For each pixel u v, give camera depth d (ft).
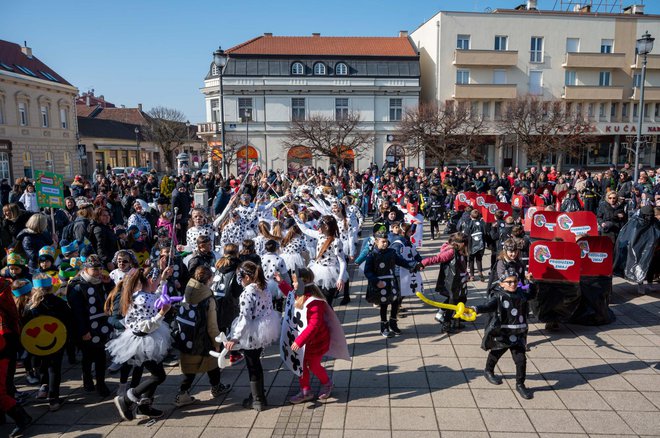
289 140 124.36
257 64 124.88
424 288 31.63
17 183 41.32
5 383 15.64
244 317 15.92
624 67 133.69
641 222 27.43
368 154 127.95
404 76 126.41
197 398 17.61
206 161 144.36
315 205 35.42
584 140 116.98
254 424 15.70
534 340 22.11
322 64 125.80
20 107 120.88
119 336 16.10
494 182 65.51
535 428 14.92
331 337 17.20
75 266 22.22
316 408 16.56
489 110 130.11
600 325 23.65
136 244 27.04
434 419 15.58
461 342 22.12
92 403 17.39
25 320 16.37
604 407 16.08
